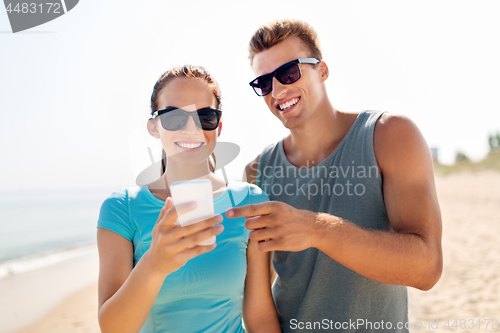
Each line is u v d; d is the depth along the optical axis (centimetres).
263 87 224
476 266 588
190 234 105
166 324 141
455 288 498
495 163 2533
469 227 919
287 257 197
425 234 154
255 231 129
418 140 174
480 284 505
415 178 168
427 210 160
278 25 215
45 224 1981
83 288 716
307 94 209
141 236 144
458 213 1170
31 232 1738
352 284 177
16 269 960
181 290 141
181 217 106
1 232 1756
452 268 589
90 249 1240
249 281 170
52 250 1280
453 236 828
